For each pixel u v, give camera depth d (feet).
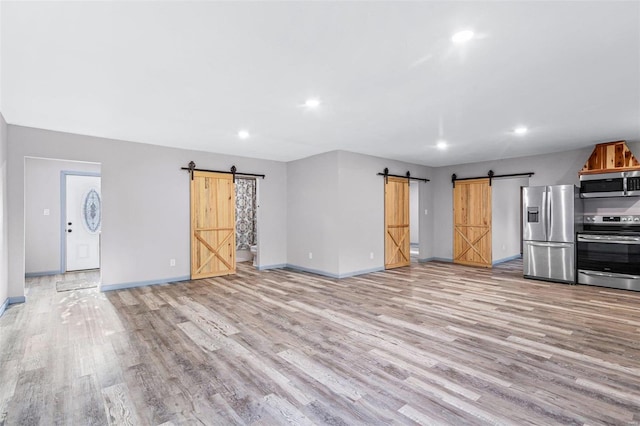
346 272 19.94
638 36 7.18
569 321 11.77
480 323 11.61
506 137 16.56
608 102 11.46
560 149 19.66
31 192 20.66
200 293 16.06
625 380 7.74
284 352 9.32
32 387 7.54
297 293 15.99
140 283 17.60
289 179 23.49
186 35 7.15
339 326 11.37
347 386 7.53
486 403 6.84
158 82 9.66
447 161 24.26
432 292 16.12
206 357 9.04
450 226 26.05
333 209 19.93
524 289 16.70
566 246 17.99
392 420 6.31
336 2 6.00
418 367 8.41
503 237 26.03
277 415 6.48
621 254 16.53
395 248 23.35
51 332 10.90
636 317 12.18
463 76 9.32
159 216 18.26
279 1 5.98
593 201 18.93
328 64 8.57
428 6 6.13
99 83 9.71
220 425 6.19
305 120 13.53
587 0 5.93
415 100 11.22
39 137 14.83
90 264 22.82
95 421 6.33
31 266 20.56
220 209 20.52
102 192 16.55
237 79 9.47
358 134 15.92
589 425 6.14
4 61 8.30
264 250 22.68
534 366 8.43
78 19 6.53
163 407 6.76
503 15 6.42
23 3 5.97
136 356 9.11
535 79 9.52
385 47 7.71
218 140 17.16
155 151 18.15
